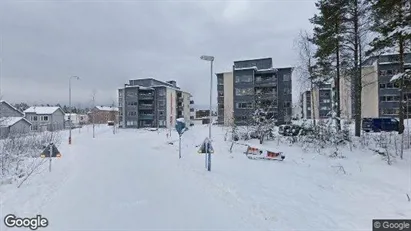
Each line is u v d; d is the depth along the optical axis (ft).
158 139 124.36
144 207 24.68
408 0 38.29
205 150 44.09
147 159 57.26
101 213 23.09
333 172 42.19
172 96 254.68
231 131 90.99
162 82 261.03
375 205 26.66
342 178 38.32
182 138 113.29
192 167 46.14
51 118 245.24
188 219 21.74
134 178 37.24
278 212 23.70
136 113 240.73
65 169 44.19
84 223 20.90
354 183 35.40
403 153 49.11
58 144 86.53
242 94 170.40
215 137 94.53
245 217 22.26
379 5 43.29
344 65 71.87
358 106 67.41
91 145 95.71
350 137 64.64
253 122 83.76
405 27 37.52
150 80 252.62
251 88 168.96
